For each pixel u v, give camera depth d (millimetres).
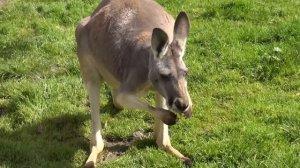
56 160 6613
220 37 9266
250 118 7117
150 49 5961
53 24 10344
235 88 7895
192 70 8305
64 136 7164
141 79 6066
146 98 7914
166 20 6695
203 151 6410
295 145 6461
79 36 6926
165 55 5773
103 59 6539
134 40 6277
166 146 6570
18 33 10102
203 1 11047
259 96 7656
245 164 6160
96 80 6812
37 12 10961
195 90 7953
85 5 11180
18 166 6383
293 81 7969
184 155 6539
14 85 8164
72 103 7902
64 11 10852
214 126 7055
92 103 6734
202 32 9508
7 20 10633
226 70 8344
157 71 5746
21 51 9266
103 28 6613
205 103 7551
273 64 8289
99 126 6750
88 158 6484
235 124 6938
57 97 7938
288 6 10539
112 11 6715
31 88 8000
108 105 7766
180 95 5609
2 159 6488
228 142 6477
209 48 8984
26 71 8656
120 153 6844
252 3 10586
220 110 7434
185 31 5914
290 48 8672
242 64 8406
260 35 9203
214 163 6203
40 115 7535
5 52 9297
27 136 7066
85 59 6809
